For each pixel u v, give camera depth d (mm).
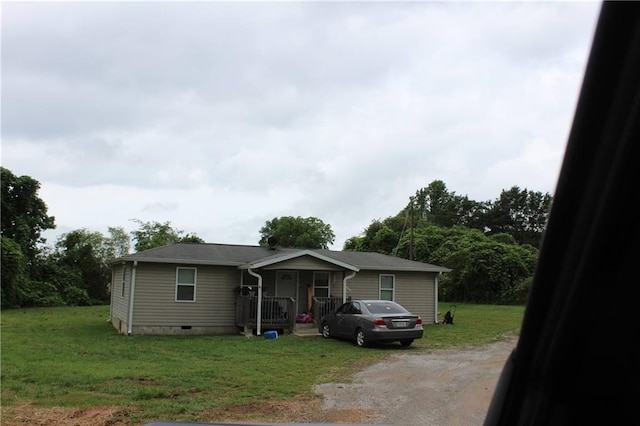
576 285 1019
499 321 20703
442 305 30094
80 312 26672
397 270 20219
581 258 1001
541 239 1070
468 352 12602
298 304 18859
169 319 16859
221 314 17625
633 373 1006
